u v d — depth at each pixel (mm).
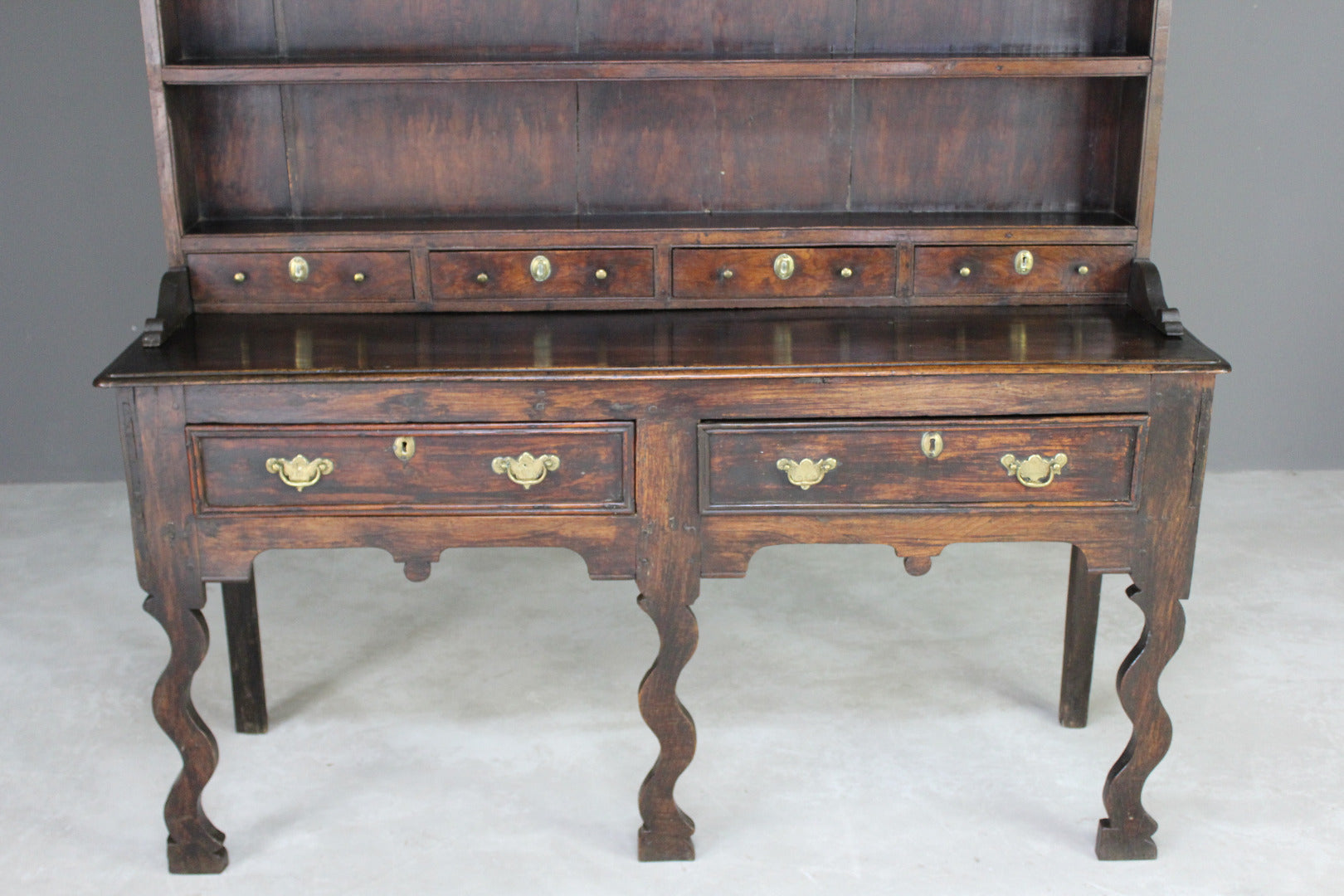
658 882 2525
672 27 2824
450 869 2561
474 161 2889
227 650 3244
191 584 2439
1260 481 4547
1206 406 2391
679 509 2426
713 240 2768
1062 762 2922
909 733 3039
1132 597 2516
